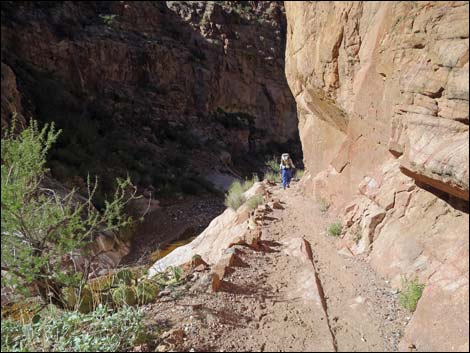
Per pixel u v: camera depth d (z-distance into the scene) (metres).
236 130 42.72
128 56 36.12
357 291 4.87
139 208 18.42
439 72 4.63
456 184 4.11
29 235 4.36
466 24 4.30
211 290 4.73
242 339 3.83
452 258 4.27
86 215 13.05
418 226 5.13
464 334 3.43
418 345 3.63
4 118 17.19
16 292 4.37
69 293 4.76
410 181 5.64
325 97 8.65
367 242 5.91
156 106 36.28
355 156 7.62
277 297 4.74
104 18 36.91
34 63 30.22
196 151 33.44
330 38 7.86
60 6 34.38
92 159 21.34
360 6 6.91
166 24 42.53
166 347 3.54
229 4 49.84
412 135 5.09
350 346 3.79
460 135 4.34
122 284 4.86
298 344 3.78
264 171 38.66
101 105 31.58
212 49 44.44
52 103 25.73
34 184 4.63
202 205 21.89
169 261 9.53
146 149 29.02
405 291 4.53
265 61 48.59
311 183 10.45
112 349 3.56
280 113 49.75
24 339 3.81
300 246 6.25
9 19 30.00
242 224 8.62
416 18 5.17
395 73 5.80
